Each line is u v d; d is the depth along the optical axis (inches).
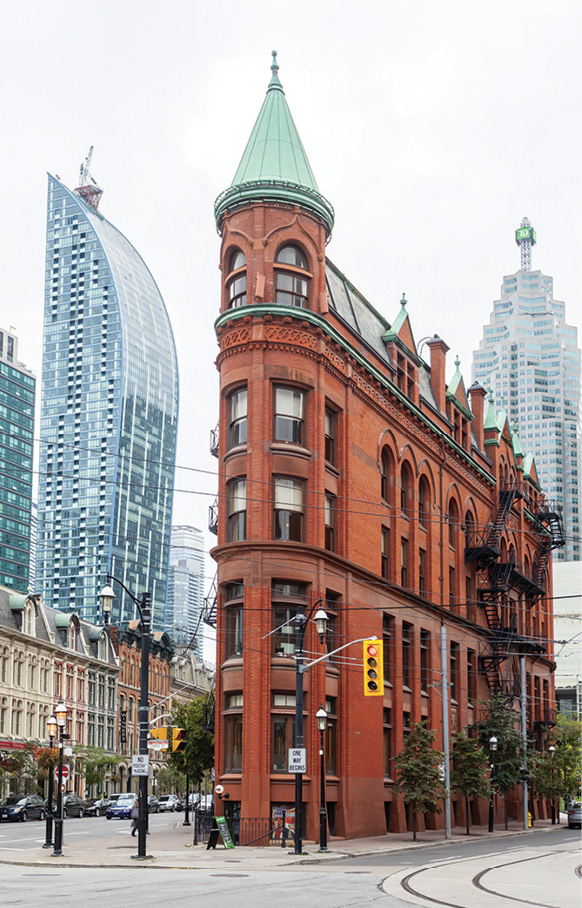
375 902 762.8
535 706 3230.8
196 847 1501.0
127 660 4835.1
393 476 2074.3
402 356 2178.9
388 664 1977.1
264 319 1699.1
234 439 1729.8
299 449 1690.5
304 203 1761.8
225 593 1685.5
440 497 2346.2
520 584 2970.0
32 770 3385.8
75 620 4296.3
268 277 1718.8
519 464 3201.3
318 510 1696.6
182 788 4692.4
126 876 1013.2
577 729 3548.2
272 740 1579.7
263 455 1654.8
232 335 1723.7
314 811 1584.6
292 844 1502.2
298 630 1401.3
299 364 1710.1
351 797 1724.9
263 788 1541.6
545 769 2778.1
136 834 1882.4
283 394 1710.1
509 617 2773.1
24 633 3649.1
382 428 2030.0
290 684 1603.1
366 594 1878.7
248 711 1569.9
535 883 975.6
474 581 2578.7
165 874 1045.8
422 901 780.6
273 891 842.2
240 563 1633.9
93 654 4483.3
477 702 2453.2
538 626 3260.3
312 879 983.6
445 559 2341.3
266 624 1604.3
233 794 1577.3
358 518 1870.1
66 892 813.9
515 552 2950.3
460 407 2578.7
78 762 3996.1
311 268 1769.2
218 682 1659.7
